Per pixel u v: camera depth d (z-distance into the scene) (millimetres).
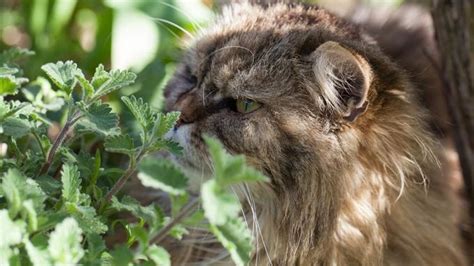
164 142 1004
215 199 922
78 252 940
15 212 942
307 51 1108
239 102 1104
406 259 1137
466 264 1165
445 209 1153
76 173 987
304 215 1106
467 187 1184
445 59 1174
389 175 1118
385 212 1122
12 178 948
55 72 1012
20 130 1003
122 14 1281
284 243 1116
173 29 1280
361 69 1078
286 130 1095
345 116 1095
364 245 1115
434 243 1143
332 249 1115
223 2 1243
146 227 1110
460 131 1179
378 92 1103
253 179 928
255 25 1138
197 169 1113
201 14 1276
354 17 1259
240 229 948
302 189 1102
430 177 1142
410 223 1134
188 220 955
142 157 1010
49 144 1028
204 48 1146
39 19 1335
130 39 1276
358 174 1105
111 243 1121
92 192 1035
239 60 1108
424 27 1249
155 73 1211
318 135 1096
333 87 1092
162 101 1190
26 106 1022
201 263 1146
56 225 949
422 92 1170
